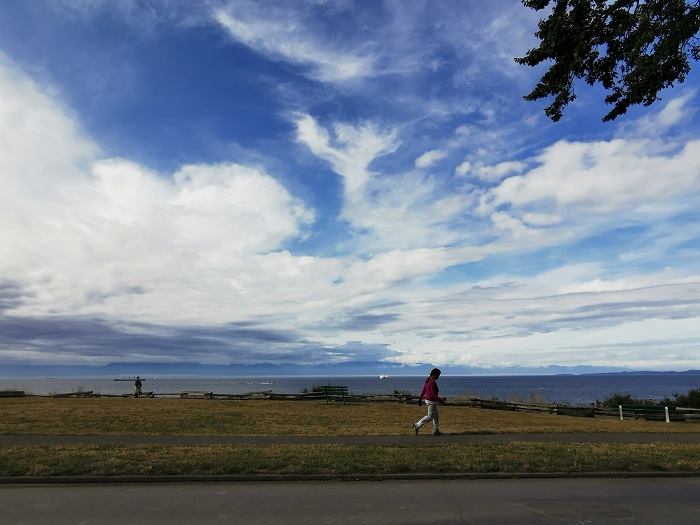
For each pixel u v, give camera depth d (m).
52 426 15.02
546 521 6.66
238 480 9.00
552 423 17.92
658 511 7.16
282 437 13.12
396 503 7.52
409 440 12.83
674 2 8.44
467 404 25.73
